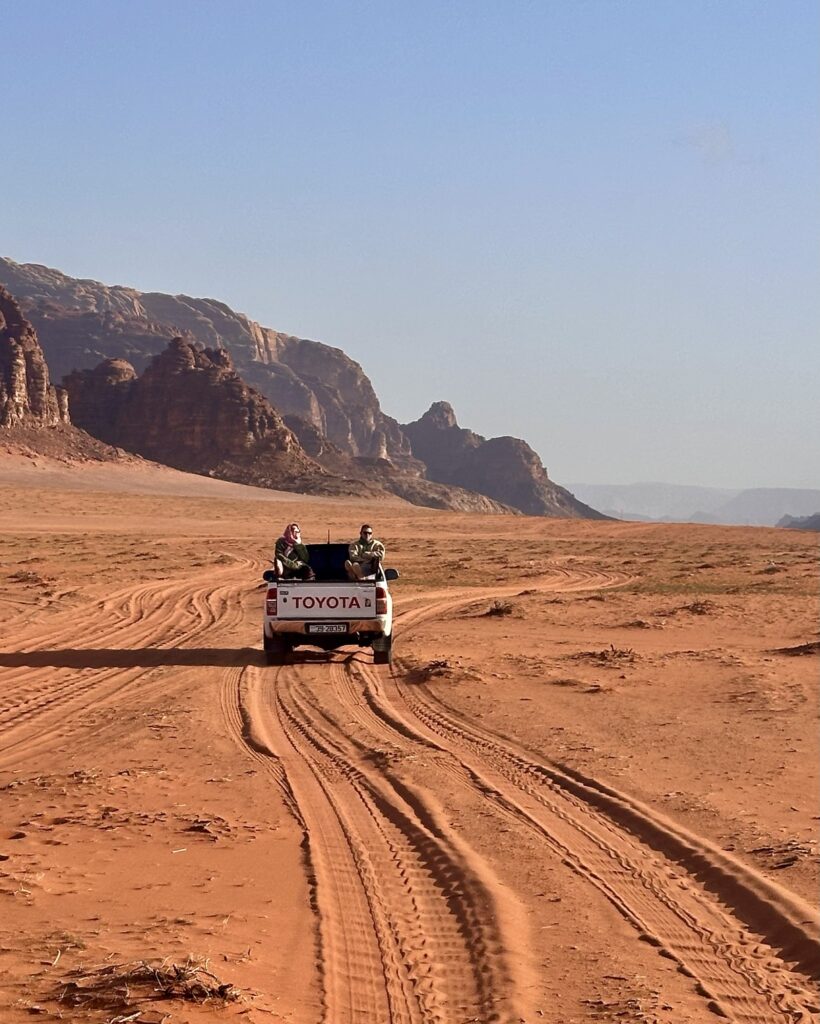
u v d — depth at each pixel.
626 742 11.66
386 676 16.97
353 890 6.93
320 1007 5.07
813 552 57.50
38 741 12.12
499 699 14.57
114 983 4.95
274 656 18.41
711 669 16.84
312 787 9.85
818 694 14.30
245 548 58.91
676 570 45.69
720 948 6.00
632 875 7.32
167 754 11.29
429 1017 5.05
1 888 6.75
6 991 4.90
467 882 7.04
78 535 70.75
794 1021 5.04
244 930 6.09
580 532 89.00
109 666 17.88
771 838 7.97
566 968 5.69
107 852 7.74
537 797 9.46
